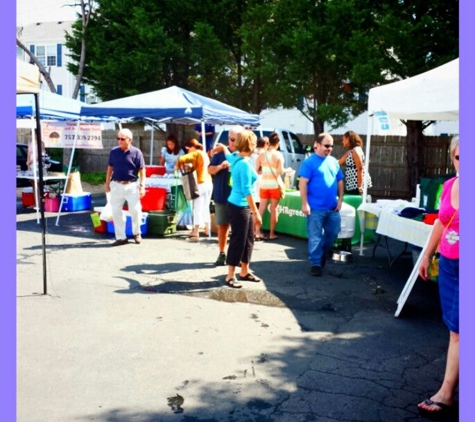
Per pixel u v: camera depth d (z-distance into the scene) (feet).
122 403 11.88
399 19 47.16
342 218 27.25
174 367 13.75
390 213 22.00
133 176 28.73
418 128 53.06
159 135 68.74
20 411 11.43
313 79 56.70
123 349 14.83
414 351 15.07
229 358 14.38
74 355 14.35
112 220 31.12
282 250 28.58
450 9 48.93
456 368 11.34
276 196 31.09
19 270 23.07
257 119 43.11
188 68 61.77
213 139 46.14
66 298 19.26
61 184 44.96
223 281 21.85
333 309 18.76
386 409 11.80
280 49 56.65
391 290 21.15
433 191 21.85
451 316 11.28
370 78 48.57
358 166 29.68
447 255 11.36
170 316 17.61
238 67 61.77
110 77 58.65
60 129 42.37
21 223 35.47
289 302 19.40
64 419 11.16
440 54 48.49
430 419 11.39
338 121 55.16
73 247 28.17
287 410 11.68
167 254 26.84
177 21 60.49
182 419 11.24
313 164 22.86
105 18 62.69
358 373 13.60
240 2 59.06
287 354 14.74
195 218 30.48
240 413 11.52
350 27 51.93
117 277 22.24
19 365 13.66
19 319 16.98
